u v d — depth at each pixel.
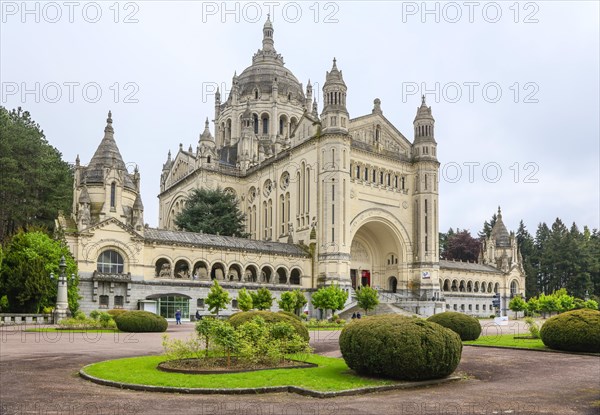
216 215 90.88
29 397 17.16
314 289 79.56
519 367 25.47
